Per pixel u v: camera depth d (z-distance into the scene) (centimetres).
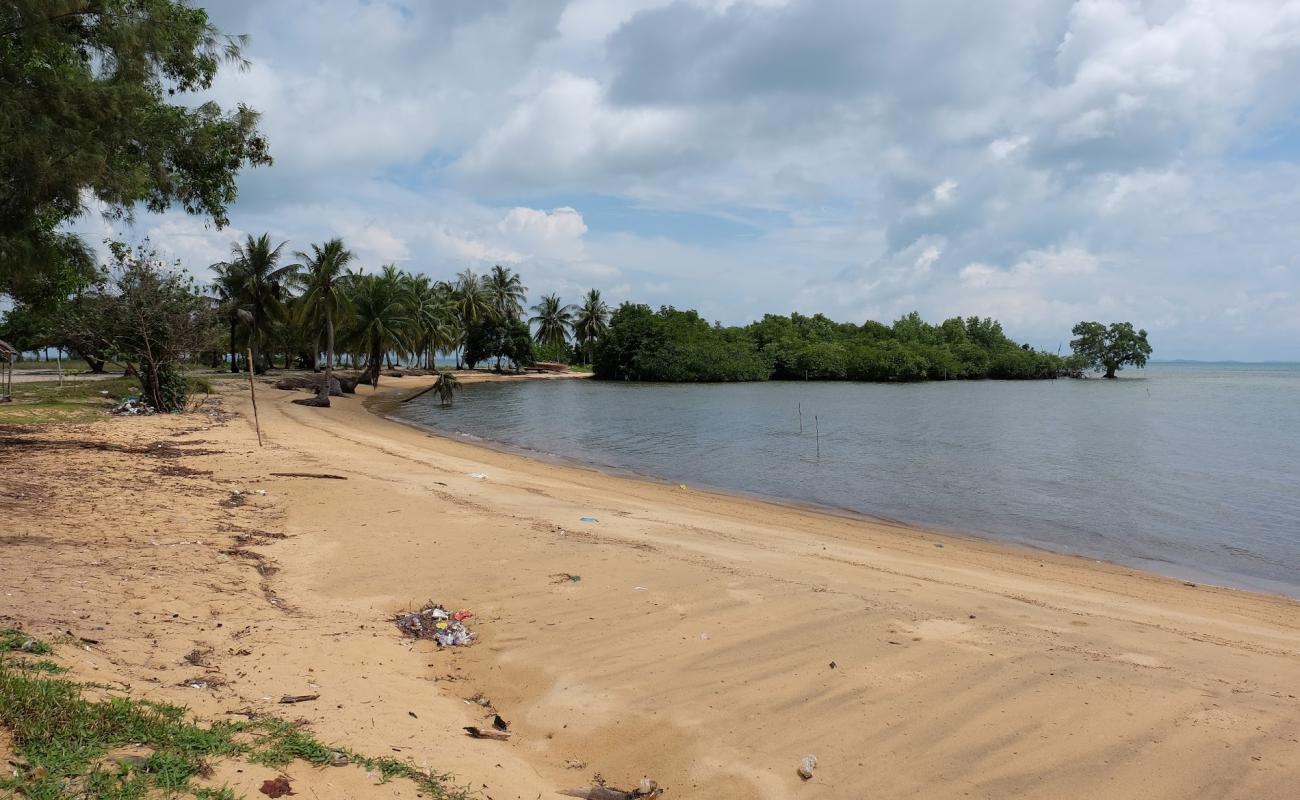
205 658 534
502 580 820
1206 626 829
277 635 613
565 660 605
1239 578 1207
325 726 443
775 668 576
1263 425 4144
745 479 2178
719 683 553
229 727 406
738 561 941
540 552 936
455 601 760
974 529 1559
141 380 2738
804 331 11406
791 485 2084
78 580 662
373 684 537
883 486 2080
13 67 1091
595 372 10194
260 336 5778
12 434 1797
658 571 853
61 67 1208
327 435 2567
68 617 554
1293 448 3028
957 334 12606
